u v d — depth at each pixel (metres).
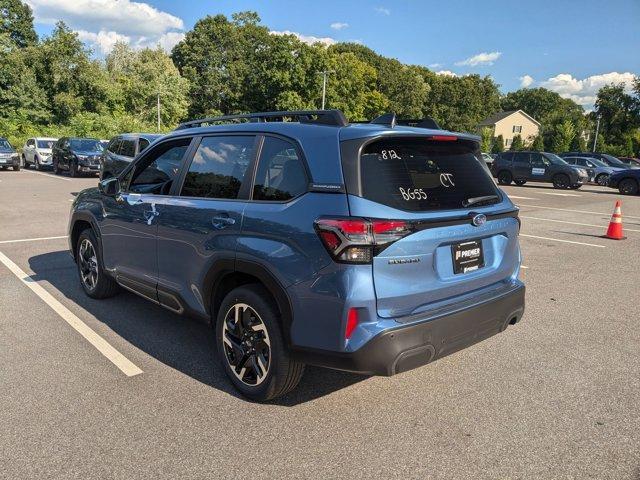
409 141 3.18
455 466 2.75
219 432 3.03
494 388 3.67
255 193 3.34
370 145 2.98
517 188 23.95
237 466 2.72
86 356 4.07
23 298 5.50
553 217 13.58
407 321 2.87
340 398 3.48
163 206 3.98
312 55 59.38
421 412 3.31
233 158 3.60
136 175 4.57
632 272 7.36
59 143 23.02
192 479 2.61
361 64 72.56
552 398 3.53
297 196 3.05
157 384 3.62
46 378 3.67
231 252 3.31
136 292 4.56
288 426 3.11
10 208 12.23
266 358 3.27
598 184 26.31
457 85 86.25
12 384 3.57
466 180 3.39
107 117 43.56
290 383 3.26
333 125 3.19
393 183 2.96
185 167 3.97
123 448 2.86
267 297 3.23
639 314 5.45
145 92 55.72
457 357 4.23
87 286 5.52
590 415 3.31
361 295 2.76
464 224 3.16
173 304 4.04
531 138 95.56
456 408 3.37
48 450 2.82
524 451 2.90
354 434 3.04
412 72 90.12
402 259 2.85
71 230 5.65
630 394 3.61
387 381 3.75
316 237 2.87
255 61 67.12
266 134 3.42
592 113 70.12
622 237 10.30
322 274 2.84
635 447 2.95
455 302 3.16
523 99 129.12
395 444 2.94
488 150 82.38
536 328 4.97
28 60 41.50
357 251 2.75
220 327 3.54
